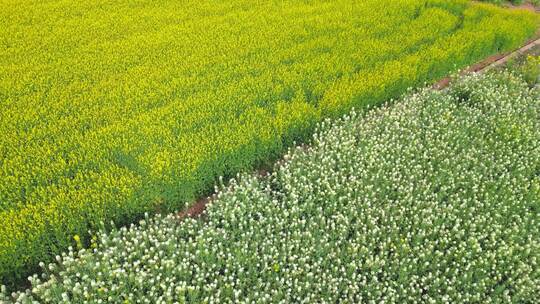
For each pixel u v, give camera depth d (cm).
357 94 1322
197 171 1016
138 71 1398
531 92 1460
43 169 976
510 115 1302
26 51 1497
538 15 2008
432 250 928
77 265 790
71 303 741
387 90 1405
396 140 1195
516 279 904
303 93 1320
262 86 1319
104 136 1088
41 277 844
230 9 1875
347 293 842
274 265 837
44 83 1327
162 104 1253
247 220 950
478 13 1944
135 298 777
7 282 821
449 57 1578
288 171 1045
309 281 834
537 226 1006
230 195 978
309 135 1238
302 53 1541
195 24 1723
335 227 956
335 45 1612
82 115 1182
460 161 1155
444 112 1298
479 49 1686
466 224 973
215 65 1450
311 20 1791
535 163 1153
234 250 861
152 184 963
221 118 1187
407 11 1934
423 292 877
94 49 1519
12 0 1862
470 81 1464
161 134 1101
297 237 888
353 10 1903
